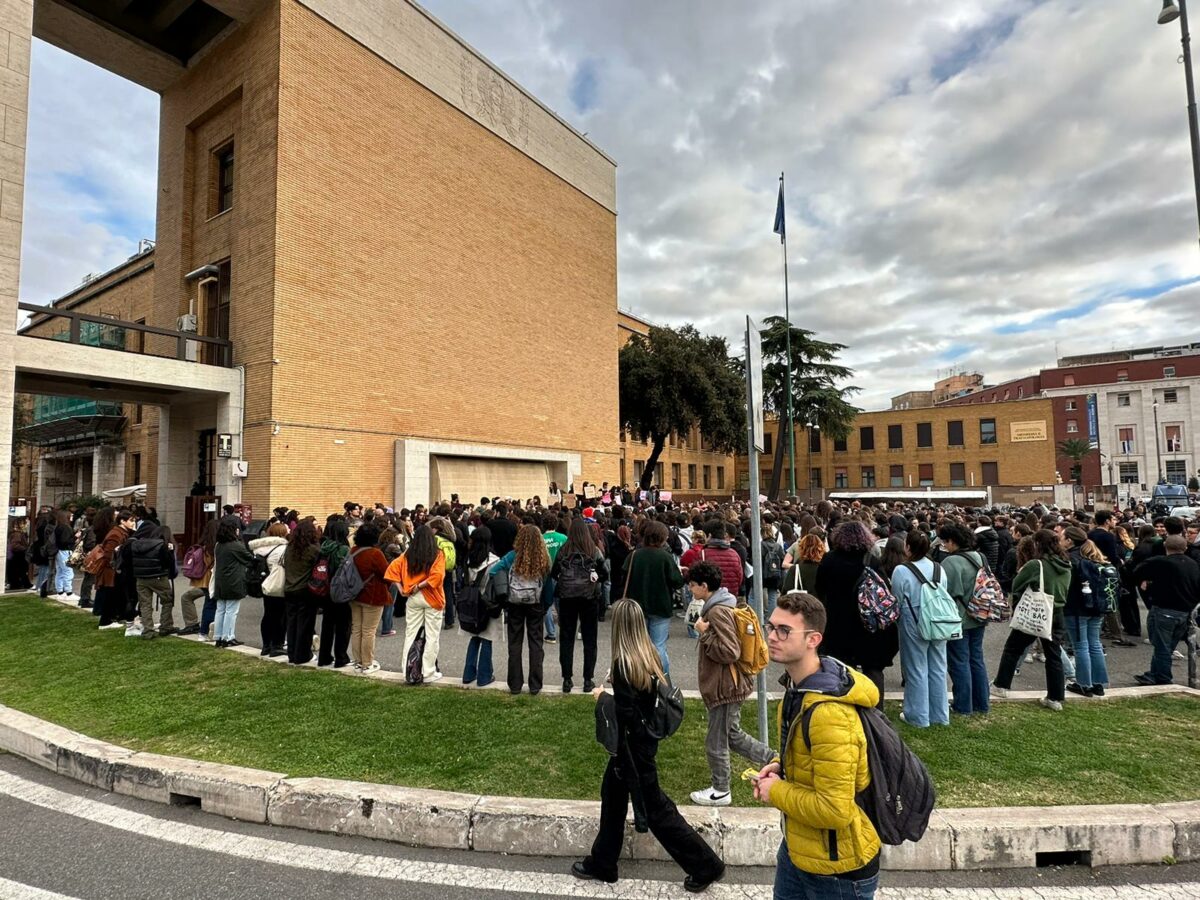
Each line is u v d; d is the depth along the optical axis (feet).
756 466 14.08
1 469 38.47
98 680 21.49
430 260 61.62
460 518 36.37
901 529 34.06
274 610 24.94
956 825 11.74
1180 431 203.41
